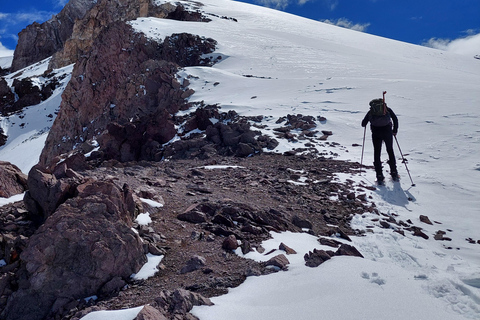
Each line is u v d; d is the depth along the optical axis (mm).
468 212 7258
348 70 35188
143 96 32312
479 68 62094
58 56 111625
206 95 28234
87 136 42719
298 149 13938
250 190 8164
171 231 5223
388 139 9195
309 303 3250
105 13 102438
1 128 81438
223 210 5969
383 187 8922
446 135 13328
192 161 13484
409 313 3074
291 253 4613
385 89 22234
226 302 3344
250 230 5305
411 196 8352
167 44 47000
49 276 3762
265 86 28156
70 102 48562
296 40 57312
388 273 3889
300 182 9336
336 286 3547
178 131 19812
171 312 3072
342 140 15047
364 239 5770
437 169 10219
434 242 5930
